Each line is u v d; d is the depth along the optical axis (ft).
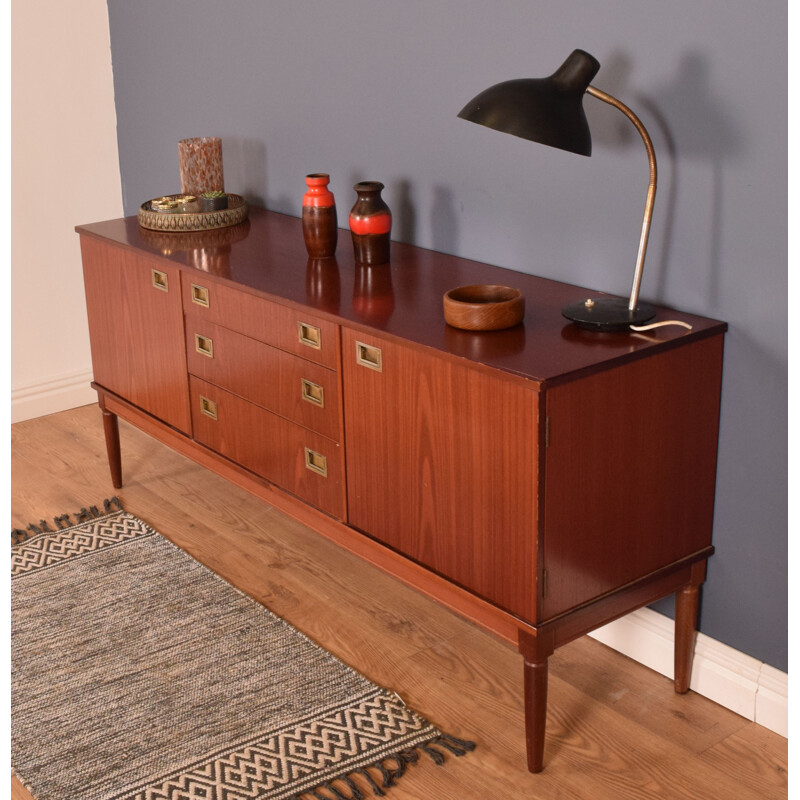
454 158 8.22
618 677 7.57
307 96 9.52
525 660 6.35
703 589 7.29
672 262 6.87
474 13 7.68
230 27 10.18
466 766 6.70
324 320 7.09
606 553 6.44
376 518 7.23
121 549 9.48
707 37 6.30
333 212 8.39
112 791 6.60
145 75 11.69
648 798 6.39
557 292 7.39
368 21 8.60
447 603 6.86
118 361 9.91
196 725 7.18
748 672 7.04
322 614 8.43
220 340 8.36
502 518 6.19
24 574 9.14
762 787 6.46
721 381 6.77
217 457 8.87
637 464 6.42
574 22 7.03
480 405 6.10
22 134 11.75
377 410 6.89
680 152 6.64
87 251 9.87
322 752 6.86
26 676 7.78
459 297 6.84
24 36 11.51
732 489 6.90
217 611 8.48
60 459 11.40
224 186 11.00
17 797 6.63
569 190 7.40
